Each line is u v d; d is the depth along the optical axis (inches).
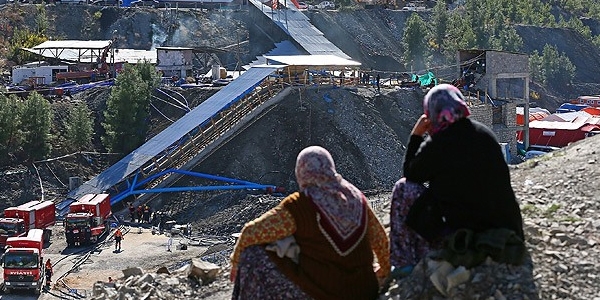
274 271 503.8
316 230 497.7
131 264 2385.6
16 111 3560.5
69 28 6476.4
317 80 4020.7
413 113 4037.9
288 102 3767.2
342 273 502.0
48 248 2687.0
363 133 3752.5
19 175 3444.9
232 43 6412.4
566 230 606.2
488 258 514.6
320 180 503.8
